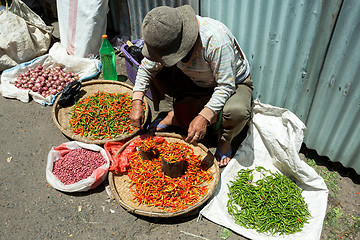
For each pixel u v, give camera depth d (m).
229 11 2.89
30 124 3.45
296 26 2.51
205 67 2.49
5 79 3.80
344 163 2.88
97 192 2.79
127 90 3.70
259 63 2.96
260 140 3.03
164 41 1.96
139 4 3.87
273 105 3.14
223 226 2.54
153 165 2.74
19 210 2.64
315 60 2.57
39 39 4.23
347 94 2.51
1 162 3.02
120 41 4.45
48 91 3.77
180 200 2.56
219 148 3.01
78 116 3.22
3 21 3.85
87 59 4.08
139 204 2.54
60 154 2.95
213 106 2.42
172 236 2.48
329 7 2.28
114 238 2.47
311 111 2.86
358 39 2.24
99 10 3.93
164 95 3.13
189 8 2.16
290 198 2.59
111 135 3.13
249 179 2.82
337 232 2.49
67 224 2.56
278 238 2.36
